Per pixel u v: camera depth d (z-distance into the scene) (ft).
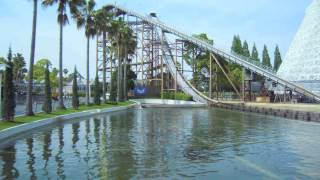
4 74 146.30
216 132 144.46
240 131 148.15
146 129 152.66
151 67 468.75
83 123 173.58
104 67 323.78
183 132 143.13
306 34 422.82
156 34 458.91
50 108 194.49
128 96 449.06
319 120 187.42
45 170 76.64
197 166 80.79
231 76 447.01
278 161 86.94
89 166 80.18
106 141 116.88
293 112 213.66
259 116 235.40
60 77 221.66
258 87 390.01
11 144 109.09
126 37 369.09
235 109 299.17
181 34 428.97
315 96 311.27
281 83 336.90
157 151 99.04
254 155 94.32
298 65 416.67
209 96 410.52
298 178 71.67
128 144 110.93
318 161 87.04
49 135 129.18
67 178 70.33
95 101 289.12
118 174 73.31
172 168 78.69
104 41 322.14
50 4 208.85
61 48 220.84
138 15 460.14
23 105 283.18
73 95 237.86
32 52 175.63
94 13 281.95
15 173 74.23
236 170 77.41
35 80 565.94
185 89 416.05
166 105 348.59
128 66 477.77
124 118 209.26
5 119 144.77
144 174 73.26
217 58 439.22
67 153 95.40
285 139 124.47
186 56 476.13
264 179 70.59
